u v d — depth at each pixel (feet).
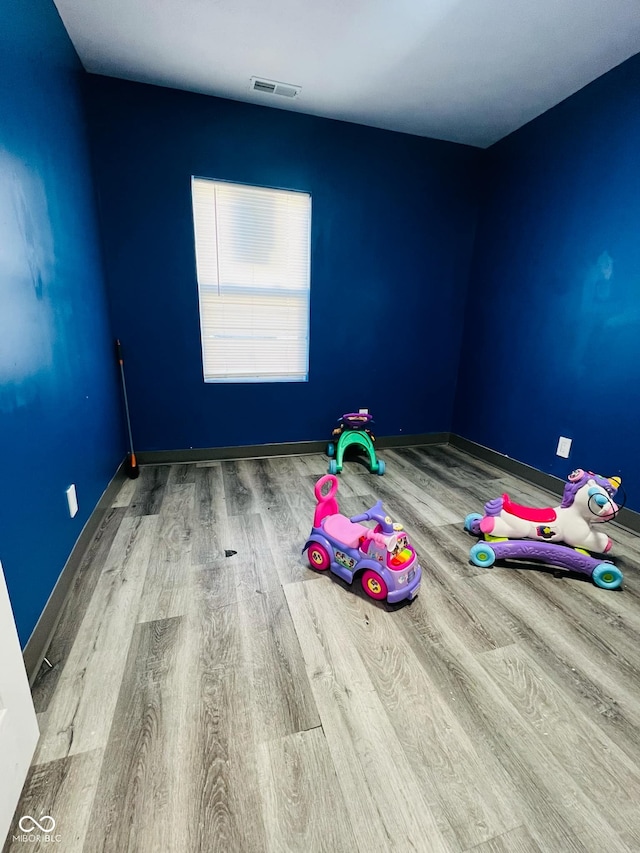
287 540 6.42
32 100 4.73
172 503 7.59
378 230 9.73
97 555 5.87
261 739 3.36
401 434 11.55
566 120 7.67
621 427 7.05
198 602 4.96
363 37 6.16
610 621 4.85
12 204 4.06
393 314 10.48
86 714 3.52
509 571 5.79
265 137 8.39
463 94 7.64
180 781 3.04
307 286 9.63
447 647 4.38
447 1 5.40
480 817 2.88
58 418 5.03
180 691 3.77
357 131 8.96
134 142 7.75
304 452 10.64
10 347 3.85
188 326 8.98
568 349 7.98
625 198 6.70
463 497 8.26
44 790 2.95
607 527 7.07
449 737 3.43
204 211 8.53
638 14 5.52
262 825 2.80
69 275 5.77
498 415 10.02
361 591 5.23
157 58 6.75
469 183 10.18
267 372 9.98
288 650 4.28
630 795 3.04
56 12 5.59
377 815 2.87
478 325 10.59
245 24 5.91
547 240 8.31
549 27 5.82
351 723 3.52
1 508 3.51
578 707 3.74
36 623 4.07
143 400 9.11
